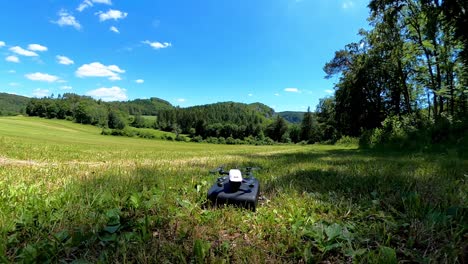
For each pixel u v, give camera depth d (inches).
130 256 74.4
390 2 867.4
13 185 143.3
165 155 545.0
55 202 111.7
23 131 2133.4
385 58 1030.4
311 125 3779.5
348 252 74.1
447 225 88.4
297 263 73.6
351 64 1311.5
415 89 1131.9
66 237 81.7
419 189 130.6
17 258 72.3
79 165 288.8
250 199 112.1
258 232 92.0
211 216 101.7
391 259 67.0
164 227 94.3
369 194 134.3
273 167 248.2
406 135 645.9
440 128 544.4
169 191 137.2
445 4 619.5
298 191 141.6
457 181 144.1
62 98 5157.5
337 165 261.3
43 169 233.3
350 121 1234.6
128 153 608.4
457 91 799.7
